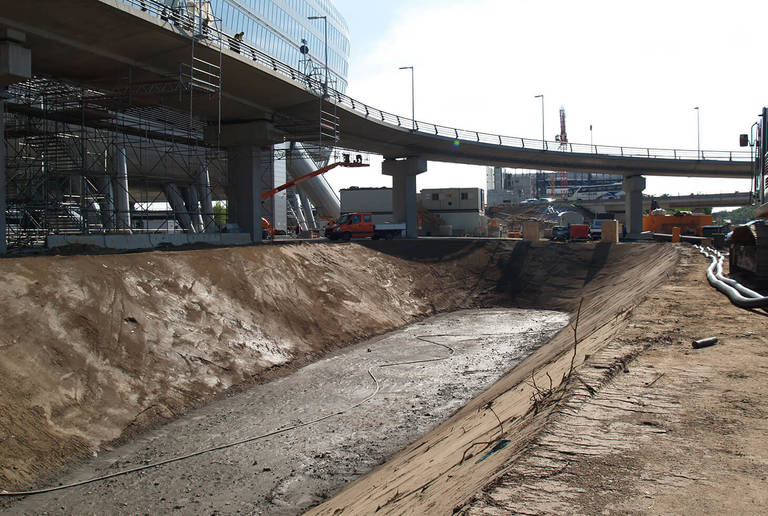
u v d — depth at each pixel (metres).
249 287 23.84
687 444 5.38
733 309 13.26
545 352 17.69
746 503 4.15
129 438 13.36
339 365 20.67
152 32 25.47
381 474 9.52
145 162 47.78
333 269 32.16
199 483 11.24
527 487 4.57
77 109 29.67
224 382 17.30
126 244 27.20
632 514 4.05
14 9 21.81
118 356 15.67
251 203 40.44
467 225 79.62
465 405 15.31
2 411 11.81
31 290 15.60
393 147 58.59
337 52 80.12
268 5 56.19
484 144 58.81
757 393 6.88
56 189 30.55
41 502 10.41
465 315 33.56
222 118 40.06
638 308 14.12
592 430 5.86
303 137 45.84
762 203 22.36
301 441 13.34
